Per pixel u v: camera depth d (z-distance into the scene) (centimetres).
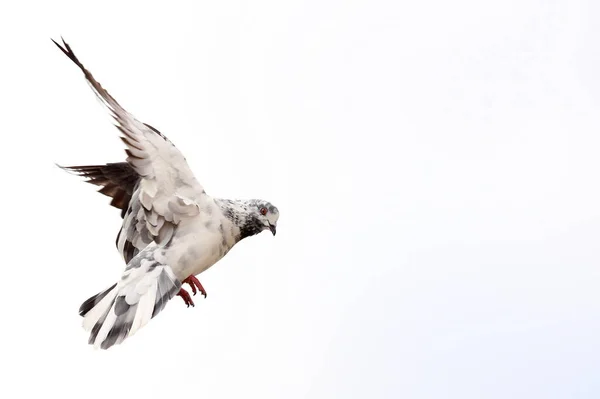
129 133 1087
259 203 1234
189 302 1223
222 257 1220
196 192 1166
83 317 1108
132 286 1121
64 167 1213
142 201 1142
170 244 1160
